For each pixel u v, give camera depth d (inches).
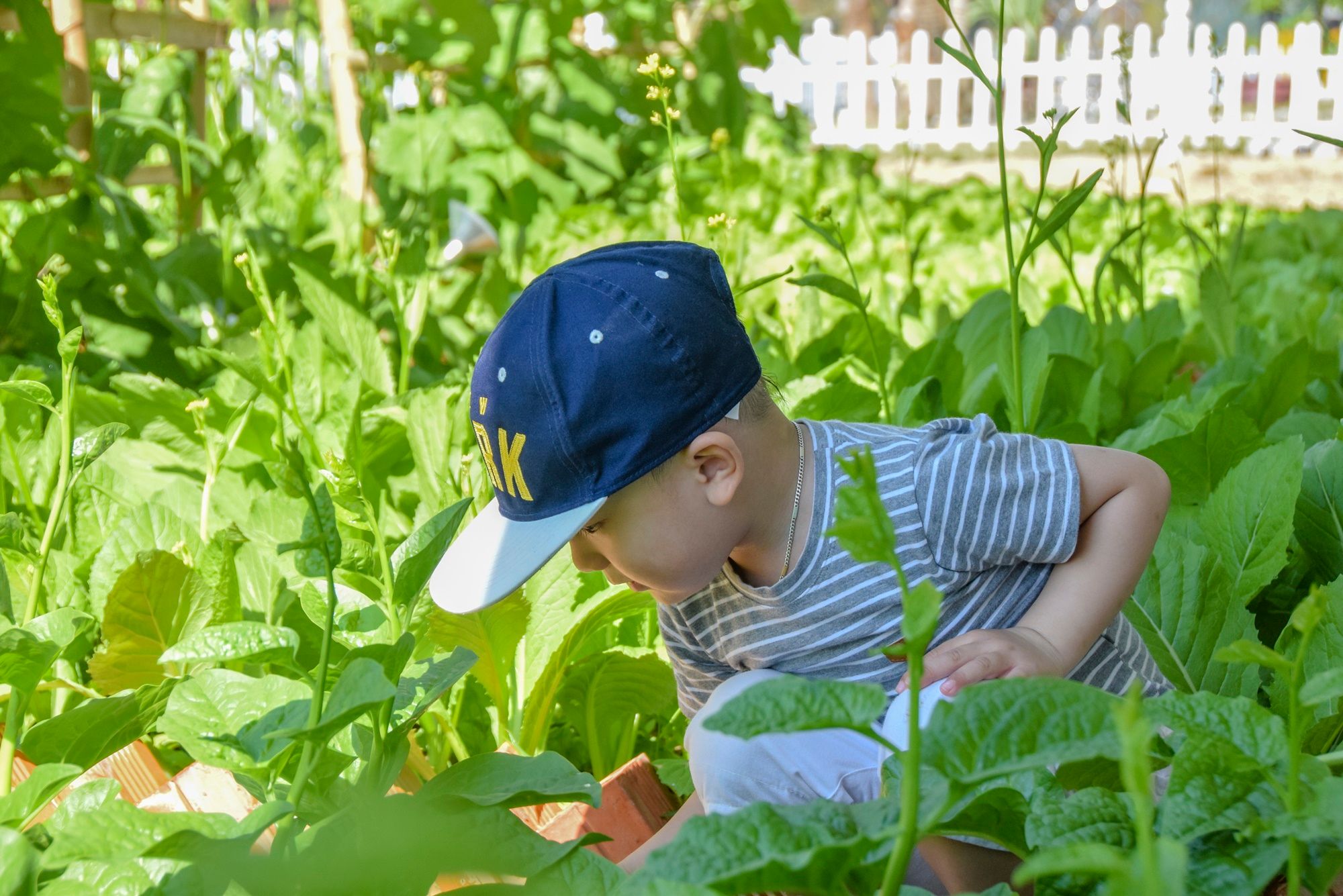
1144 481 49.6
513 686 57.5
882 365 71.9
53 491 68.8
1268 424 77.9
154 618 49.9
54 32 104.3
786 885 24.7
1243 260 189.3
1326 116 451.8
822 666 50.3
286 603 51.8
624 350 44.3
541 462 44.8
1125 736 18.0
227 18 193.8
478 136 217.8
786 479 49.3
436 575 48.6
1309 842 26.6
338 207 147.6
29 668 39.8
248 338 86.5
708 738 48.5
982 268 186.7
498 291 129.3
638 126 276.4
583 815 49.6
